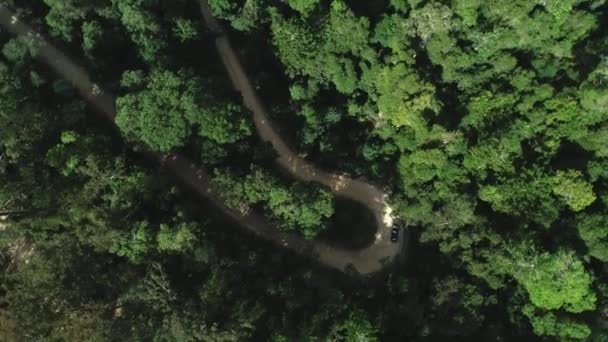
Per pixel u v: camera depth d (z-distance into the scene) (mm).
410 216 103938
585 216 95500
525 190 98062
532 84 101562
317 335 91000
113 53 110000
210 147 101688
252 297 95250
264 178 98750
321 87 111125
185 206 101188
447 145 101188
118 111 101562
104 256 97250
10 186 93875
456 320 98000
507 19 99688
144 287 92000
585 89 95750
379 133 109688
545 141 100000
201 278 97438
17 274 89625
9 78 103250
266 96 114375
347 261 107875
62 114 104125
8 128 97250
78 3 104938
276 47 110312
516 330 98938
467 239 100688
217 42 116188
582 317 93500
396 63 100625
